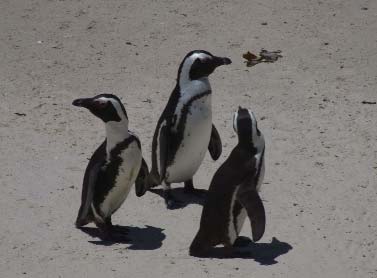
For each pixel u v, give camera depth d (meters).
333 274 11.90
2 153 16.50
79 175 15.62
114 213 14.23
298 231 13.37
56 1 24.92
